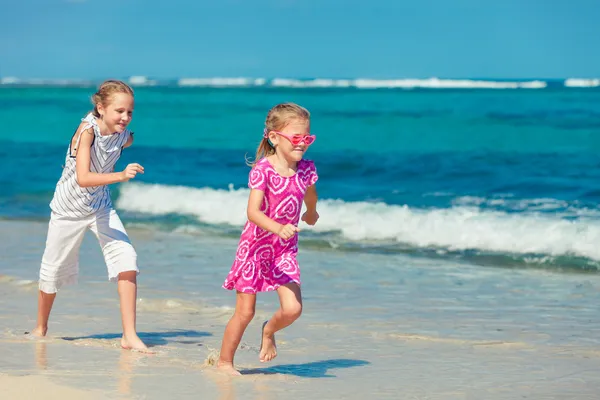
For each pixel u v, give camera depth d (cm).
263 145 783
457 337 1003
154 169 3275
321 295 1266
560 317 1120
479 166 3033
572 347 957
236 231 1964
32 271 1410
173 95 9219
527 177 2750
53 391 681
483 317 1119
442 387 776
